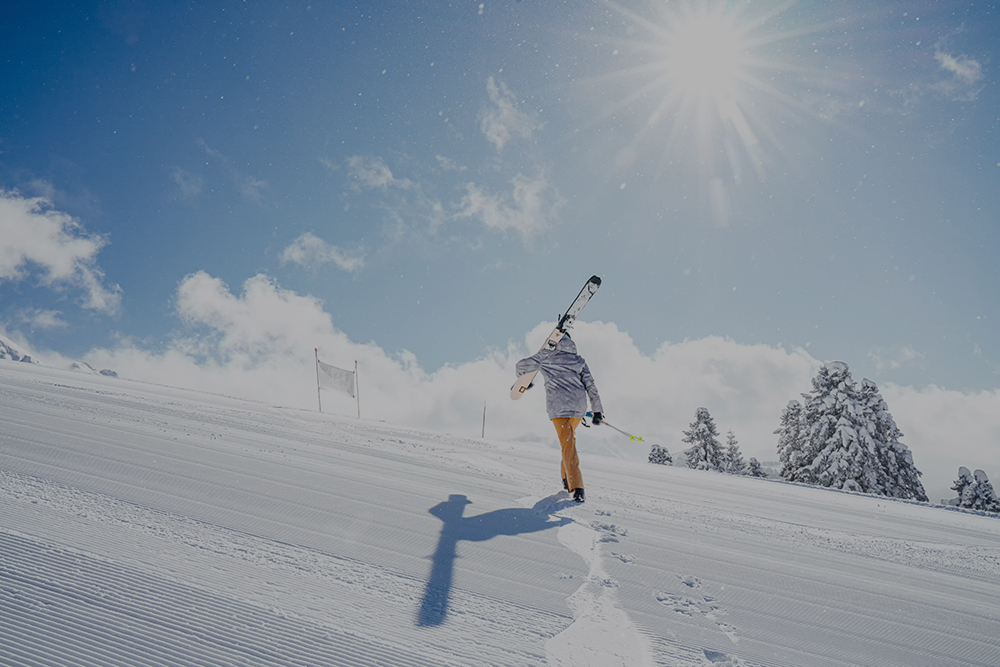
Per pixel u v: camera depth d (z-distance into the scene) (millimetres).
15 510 2477
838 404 24484
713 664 1924
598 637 2006
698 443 32656
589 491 5125
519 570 2588
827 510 6375
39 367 12742
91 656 1490
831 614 2553
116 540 2289
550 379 4730
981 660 2232
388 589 2193
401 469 4805
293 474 3965
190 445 4590
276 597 1976
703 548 3393
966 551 4504
